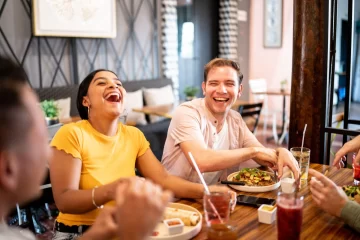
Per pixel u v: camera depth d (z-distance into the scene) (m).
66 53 4.98
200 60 7.24
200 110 2.07
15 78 0.65
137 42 5.87
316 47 2.38
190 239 1.27
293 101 2.54
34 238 0.73
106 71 1.79
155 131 5.09
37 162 0.67
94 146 1.70
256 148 1.96
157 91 5.82
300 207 1.15
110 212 0.91
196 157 1.88
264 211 1.38
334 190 1.36
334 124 2.70
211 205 1.23
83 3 4.94
